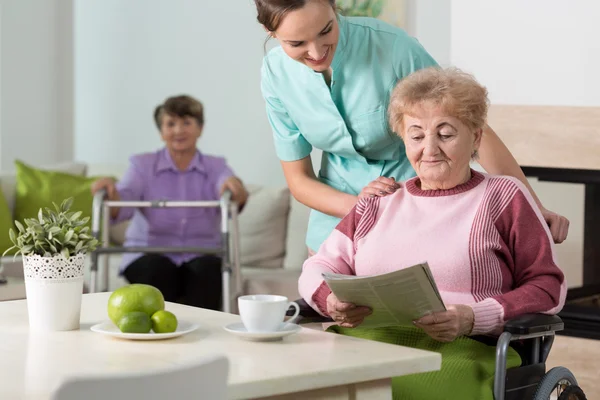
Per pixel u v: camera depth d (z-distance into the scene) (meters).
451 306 2.02
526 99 3.84
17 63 6.19
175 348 1.70
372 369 1.58
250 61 5.42
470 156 2.23
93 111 6.32
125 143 6.14
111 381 1.16
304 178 2.72
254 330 1.79
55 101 6.43
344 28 2.51
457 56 4.02
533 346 2.16
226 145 5.59
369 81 2.52
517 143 3.87
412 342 2.21
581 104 3.70
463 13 3.98
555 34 3.74
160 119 4.70
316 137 2.64
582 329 3.66
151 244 4.66
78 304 1.88
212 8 5.60
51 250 1.85
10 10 6.13
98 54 6.27
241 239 5.09
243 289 4.67
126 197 4.63
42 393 1.39
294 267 4.98
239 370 1.52
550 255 2.17
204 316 2.04
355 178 2.69
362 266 2.26
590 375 3.64
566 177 3.78
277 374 1.50
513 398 2.05
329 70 2.57
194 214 4.70
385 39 2.52
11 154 6.19
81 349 1.69
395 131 2.30
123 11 6.10
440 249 2.18
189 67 5.75
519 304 2.06
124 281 4.95
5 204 5.20
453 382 2.01
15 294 3.64
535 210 2.20
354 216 2.33
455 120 2.18
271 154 5.35
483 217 2.18
